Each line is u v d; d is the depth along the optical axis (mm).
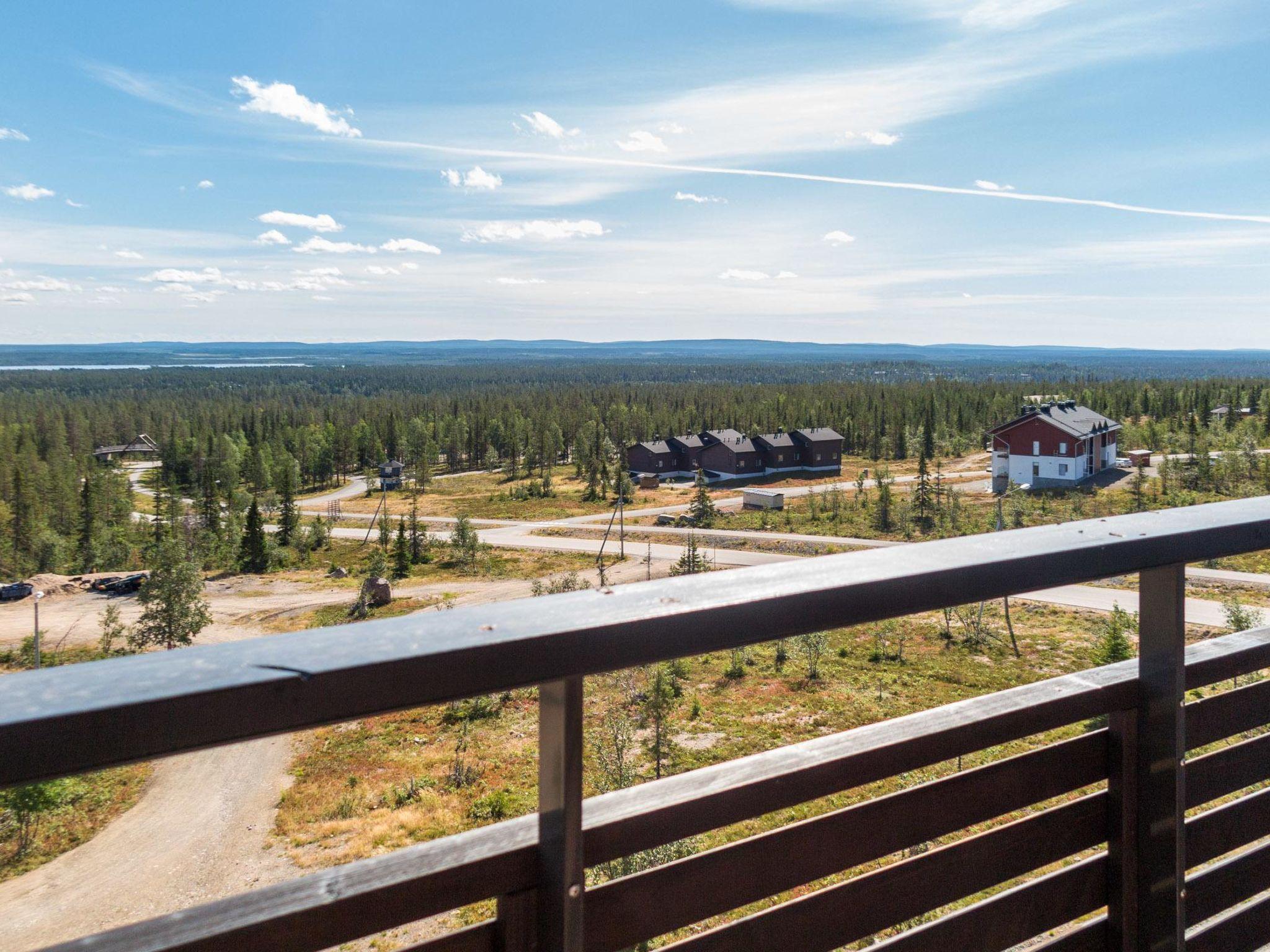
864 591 808
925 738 960
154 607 26469
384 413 102688
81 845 11453
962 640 22438
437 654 597
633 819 777
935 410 81625
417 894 682
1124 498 41344
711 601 729
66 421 98375
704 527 44188
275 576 39469
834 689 18672
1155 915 1090
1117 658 17312
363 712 577
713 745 14930
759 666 20453
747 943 855
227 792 13086
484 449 89062
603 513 52062
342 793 12664
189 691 511
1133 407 78938
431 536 46188
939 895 987
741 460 64125
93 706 481
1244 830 1271
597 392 118500
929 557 905
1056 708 1051
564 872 705
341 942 652
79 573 44562
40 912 9805
